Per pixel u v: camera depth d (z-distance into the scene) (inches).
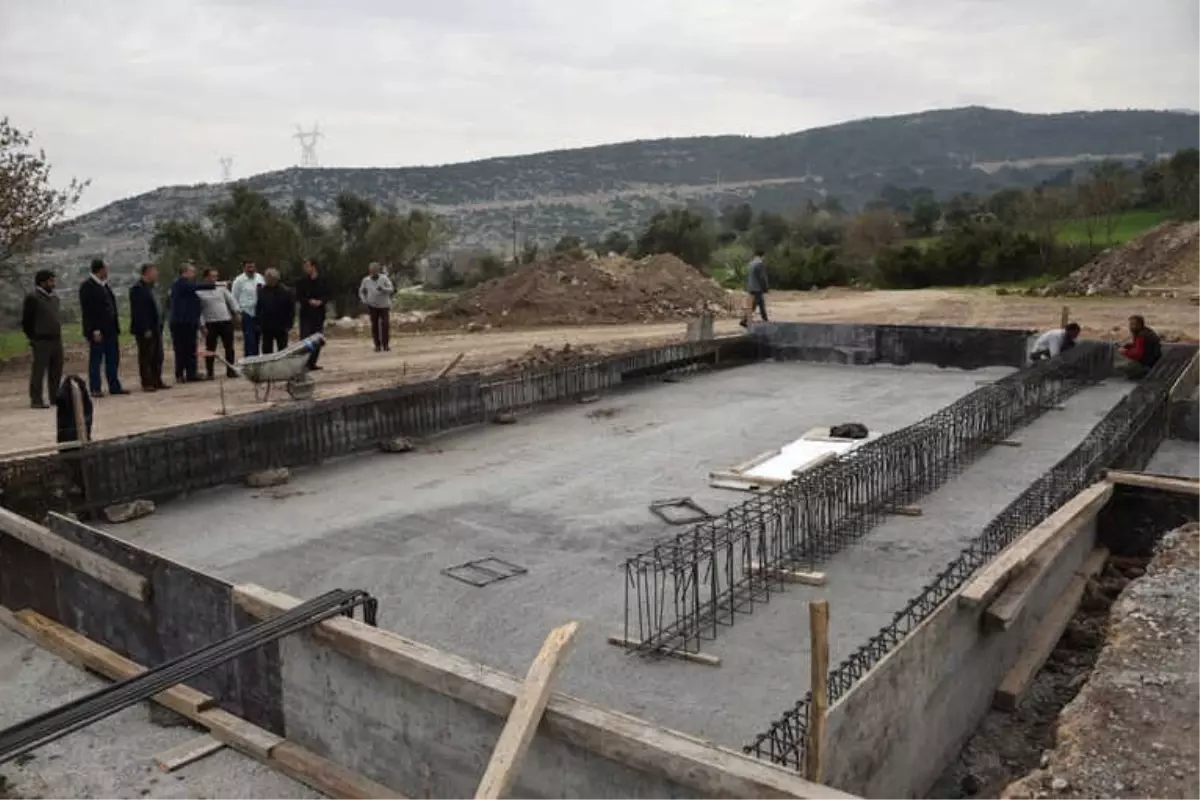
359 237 1213.1
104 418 431.5
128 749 200.4
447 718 162.4
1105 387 520.7
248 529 300.4
